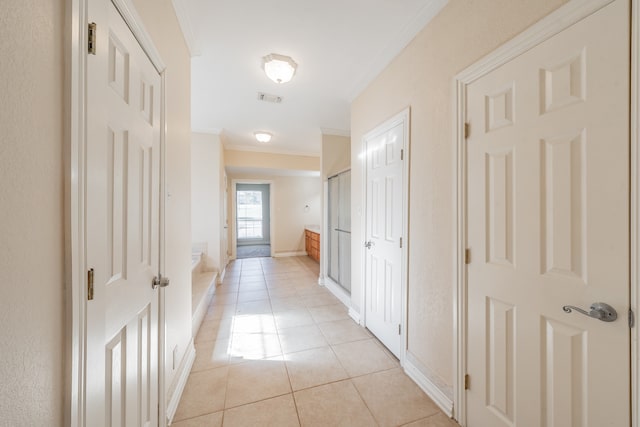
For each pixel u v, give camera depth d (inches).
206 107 120.3
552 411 37.4
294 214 258.7
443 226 58.2
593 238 32.9
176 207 61.5
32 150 20.7
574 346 35.0
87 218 26.9
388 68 81.4
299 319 105.3
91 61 27.1
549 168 37.6
